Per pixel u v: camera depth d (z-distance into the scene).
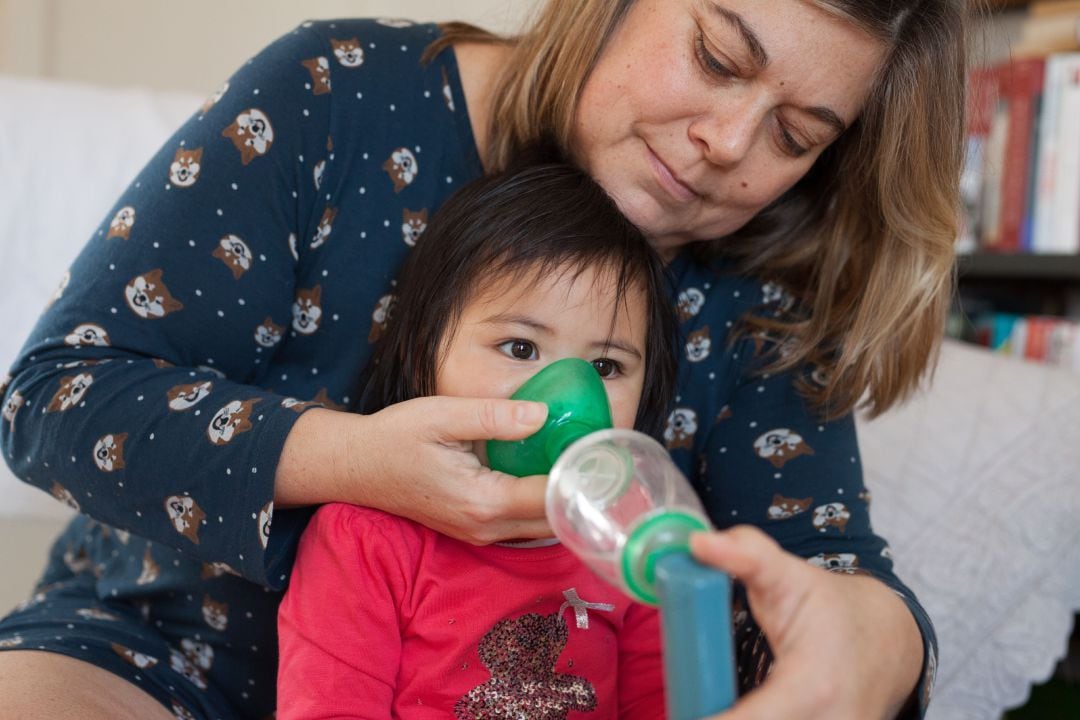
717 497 1.06
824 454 1.03
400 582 0.88
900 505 1.39
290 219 0.94
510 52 1.04
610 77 0.89
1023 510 1.39
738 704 0.58
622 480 0.60
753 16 0.82
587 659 0.92
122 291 0.87
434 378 0.90
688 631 0.52
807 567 0.63
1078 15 2.00
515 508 0.76
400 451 0.77
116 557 1.06
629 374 0.93
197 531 0.83
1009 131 2.03
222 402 0.84
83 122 1.43
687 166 0.88
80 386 0.85
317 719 0.80
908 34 0.92
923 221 1.01
